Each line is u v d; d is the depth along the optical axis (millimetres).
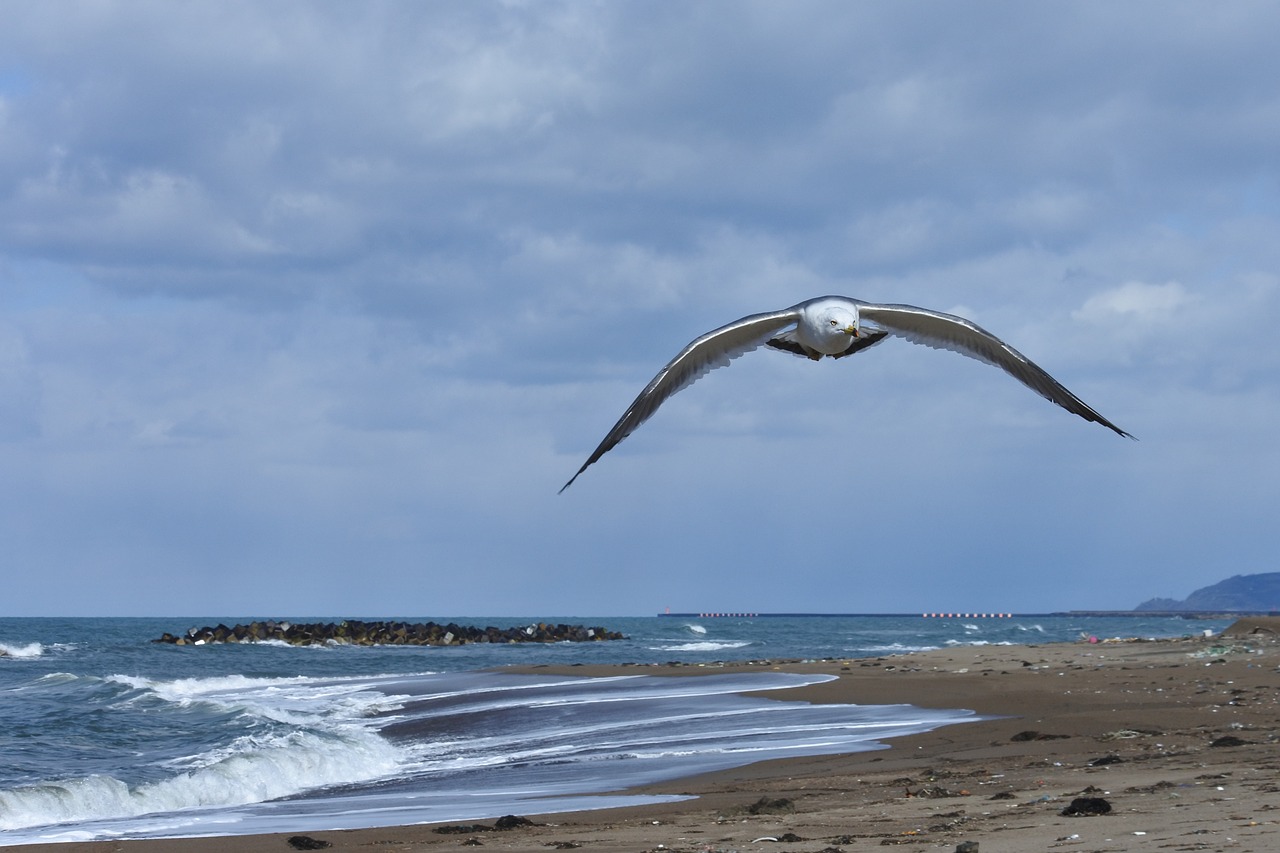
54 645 72188
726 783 15477
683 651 72250
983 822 10484
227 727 24484
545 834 12219
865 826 10953
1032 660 35125
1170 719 18438
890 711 22828
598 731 22344
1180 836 8789
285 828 14312
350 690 34281
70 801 16266
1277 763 12938
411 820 14445
